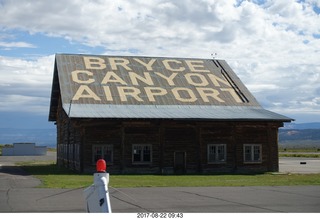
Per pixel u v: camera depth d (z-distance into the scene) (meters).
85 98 41.28
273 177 34.47
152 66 48.69
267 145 42.72
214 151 41.50
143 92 44.03
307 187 24.95
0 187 24.02
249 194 21.36
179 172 40.47
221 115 41.44
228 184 27.05
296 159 74.12
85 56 47.91
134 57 49.62
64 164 48.16
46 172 38.62
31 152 96.62
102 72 45.78
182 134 40.91
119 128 39.66
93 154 38.78
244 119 40.81
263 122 42.53
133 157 39.75
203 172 40.94
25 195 20.19
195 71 49.31
